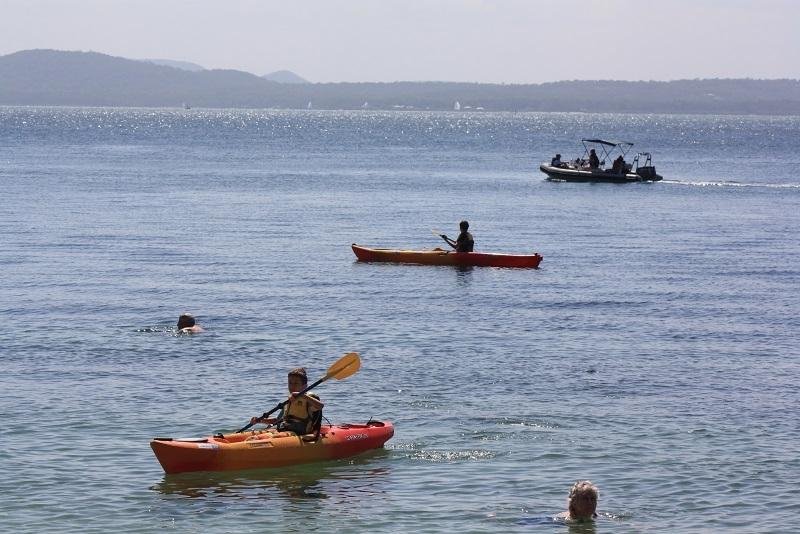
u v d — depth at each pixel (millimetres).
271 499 32812
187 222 107062
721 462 36031
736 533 30391
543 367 48500
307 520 31125
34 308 60688
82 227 100875
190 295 65688
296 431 36750
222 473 34781
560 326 57688
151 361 48844
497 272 77250
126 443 37344
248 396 43250
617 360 50000
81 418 39938
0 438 37531
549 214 120812
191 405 41906
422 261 80750
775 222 113125
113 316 58750
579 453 36969
